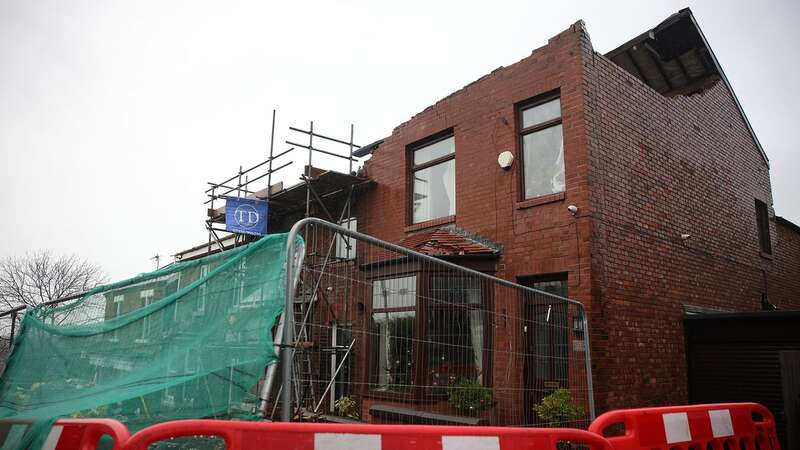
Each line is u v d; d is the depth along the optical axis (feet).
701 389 30.30
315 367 17.83
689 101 36.37
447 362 20.40
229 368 11.41
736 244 38.73
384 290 19.03
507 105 31.86
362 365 18.07
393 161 39.24
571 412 22.62
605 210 27.68
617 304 27.14
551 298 23.88
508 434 9.78
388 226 38.65
